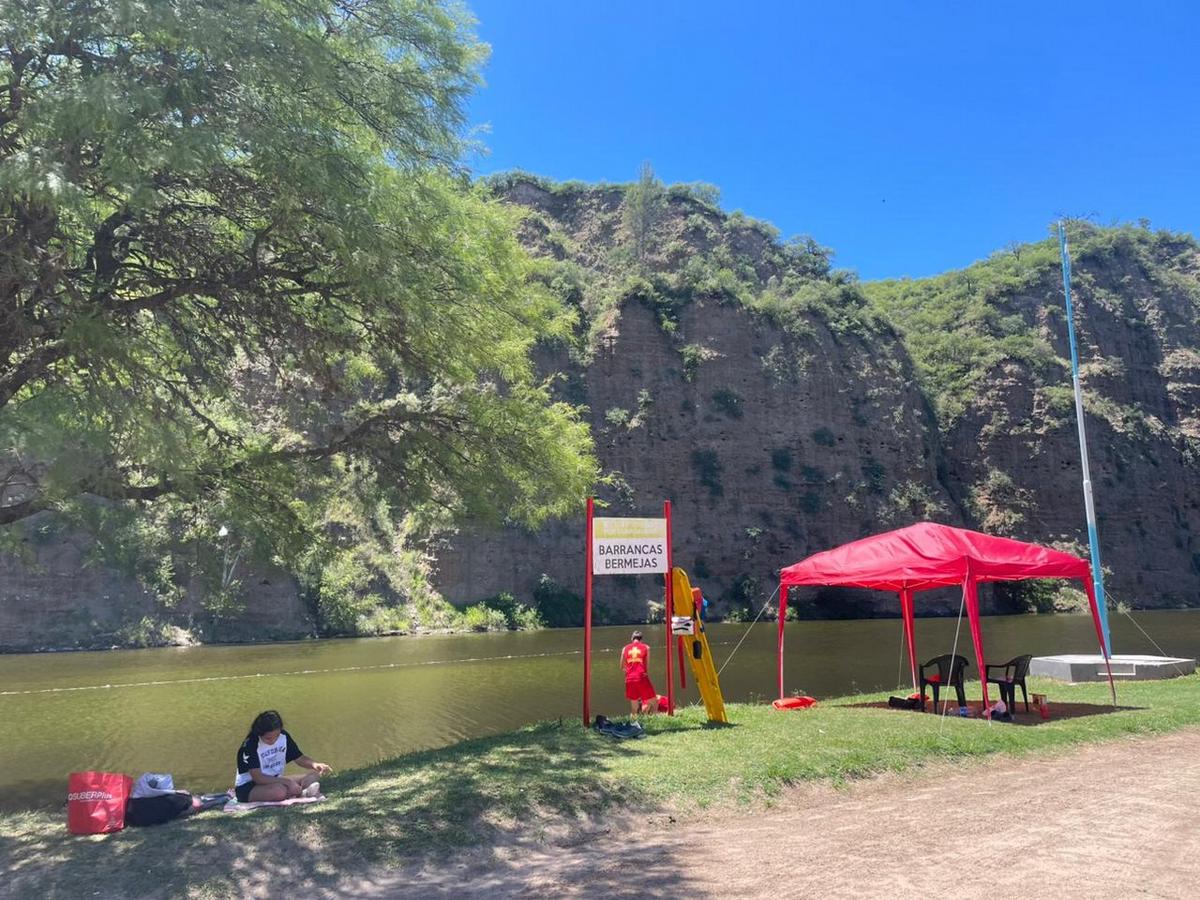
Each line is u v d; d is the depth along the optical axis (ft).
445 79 33.09
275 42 26.86
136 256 31.89
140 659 107.96
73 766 46.52
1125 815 22.40
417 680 84.99
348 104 30.27
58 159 24.26
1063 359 289.33
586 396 215.92
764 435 229.86
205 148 24.49
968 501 261.24
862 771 28.43
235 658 108.88
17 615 120.26
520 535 184.85
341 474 41.14
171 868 19.71
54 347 27.40
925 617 215.92
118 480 30.63
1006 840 20.18
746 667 96.12
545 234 298.97
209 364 36.45
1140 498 265.54
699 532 212.64
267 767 26.18
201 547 40.75
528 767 27.89
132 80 24.71
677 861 19.58
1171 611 235.40
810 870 18.28
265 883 18.95
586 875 18.81
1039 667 60.85
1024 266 324.39
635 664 40.60
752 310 245.04
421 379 39.06
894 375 260.42
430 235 31.99
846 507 230.68
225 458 37.76
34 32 23.99
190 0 25.34
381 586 161.89
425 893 18.25
